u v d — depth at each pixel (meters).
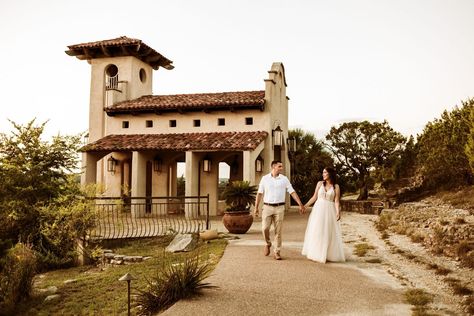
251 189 13.19
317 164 29.16
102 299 6.43
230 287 5.94
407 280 6.48
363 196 27.00
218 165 20.03
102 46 21.95
